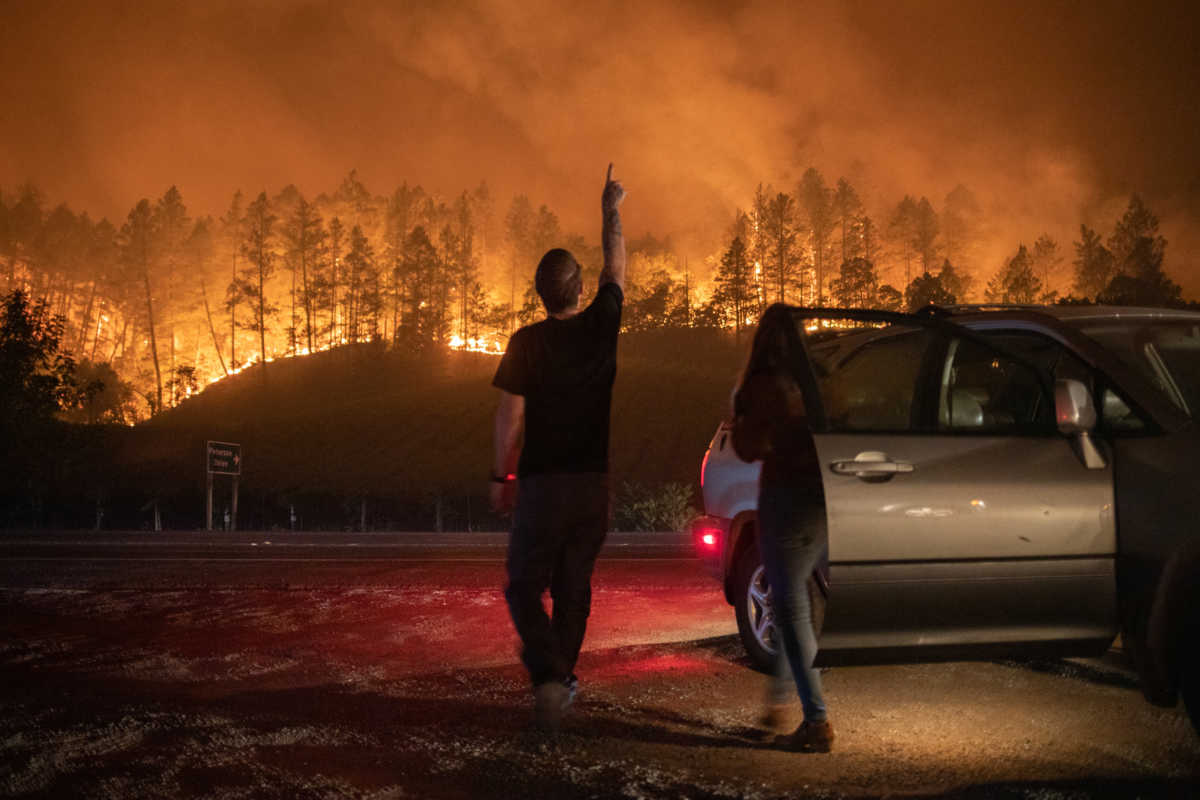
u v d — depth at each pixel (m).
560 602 4.17
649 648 5.96
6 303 26.78
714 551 5.50
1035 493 3.67
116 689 4.85
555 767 3.54
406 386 154.25
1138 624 3.58
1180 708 4.34
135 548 15.39
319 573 10.74
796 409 3.87
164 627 6.84
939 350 4.62
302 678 5.13
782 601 3.83
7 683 4.98
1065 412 3.59
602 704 4.50
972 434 3.77
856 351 4.95
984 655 3.74
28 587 9.20
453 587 9.27
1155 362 3.99
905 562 3.59
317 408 133.38
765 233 187.38
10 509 33.28
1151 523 3.55
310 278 190.00
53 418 27.67
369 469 94.62
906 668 5.17
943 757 3.68
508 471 4.06
